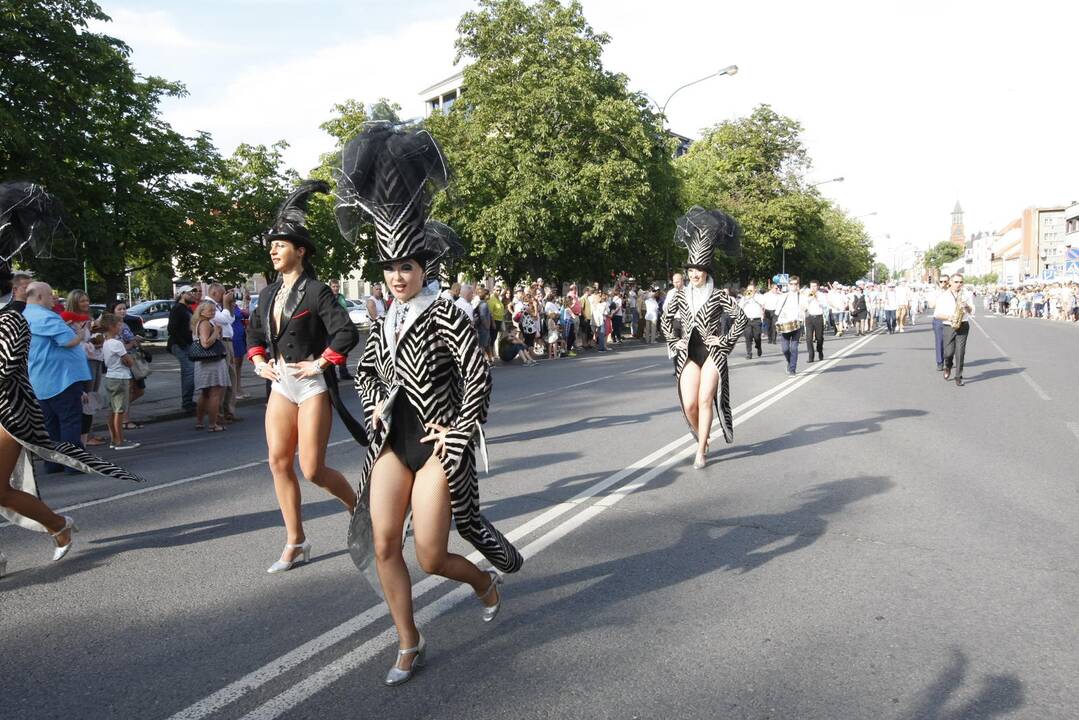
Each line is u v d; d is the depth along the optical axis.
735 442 7.94
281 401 4.33
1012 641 3.36
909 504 5.49
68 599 4.05
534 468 6.95
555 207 26.83
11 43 19.44
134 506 6.00
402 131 3.19
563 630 3.54
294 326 4.29
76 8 21.16
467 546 4.80
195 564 4.57
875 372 14.48
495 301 19.19
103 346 8.77
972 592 3.90
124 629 3.65
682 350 6.84
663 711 2.83
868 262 81.88
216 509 5.83
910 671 3.11
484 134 27.98
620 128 27.31
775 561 4.40
